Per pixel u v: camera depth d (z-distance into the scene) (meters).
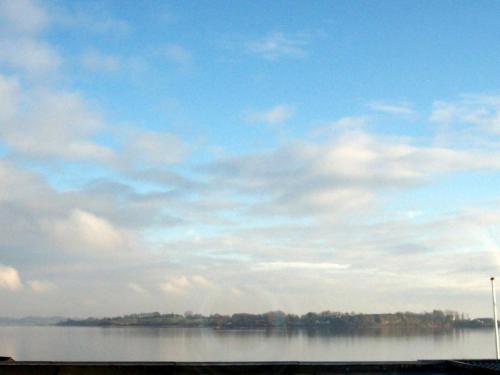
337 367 13.63
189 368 13.28
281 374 13.50
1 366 13.07
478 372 13.34
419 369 13.98
